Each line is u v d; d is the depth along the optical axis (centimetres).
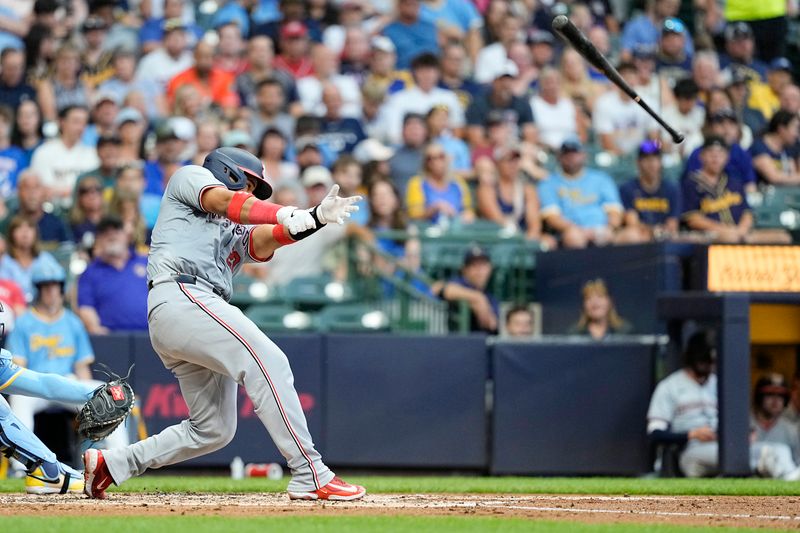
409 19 5600
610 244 3784
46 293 3294
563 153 4622
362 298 4009
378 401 3484
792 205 4769
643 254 3603
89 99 4941
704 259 3375
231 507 1964
